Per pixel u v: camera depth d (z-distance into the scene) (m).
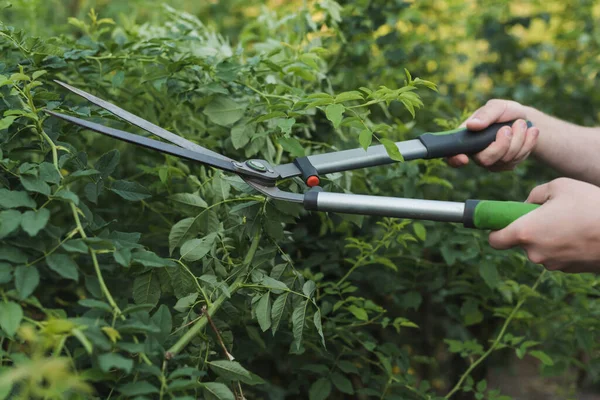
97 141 1.55
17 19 1.87
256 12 2.59
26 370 0.67
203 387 0.86
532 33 2.58
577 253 0.98
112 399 0.86
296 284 1.09
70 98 1.40
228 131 1.39
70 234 0.82
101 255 0.97
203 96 1.28
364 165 1.15
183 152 0.99
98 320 0.75
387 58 1.86
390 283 1.53
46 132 1.02
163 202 1.44
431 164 1.49
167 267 0.99
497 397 1.37
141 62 1.35
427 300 1.89
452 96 2.33
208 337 1.00
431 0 2.37
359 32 1.78
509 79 2.39
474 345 1.42
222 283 1.01
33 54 1.15
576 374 2.15
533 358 2.38
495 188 1.91
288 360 1.52
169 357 0.85
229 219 1.17
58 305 1.43
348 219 1.29
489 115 1.26
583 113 2.26
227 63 1.26
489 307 1.59
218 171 1.17
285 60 1.36
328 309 1.31
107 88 1.47
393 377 1.34
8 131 1.06
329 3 1.63
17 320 0.73
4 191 0.81
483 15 2.32
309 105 1.03
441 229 1.51
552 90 2.29
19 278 0.77
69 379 0.69
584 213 0.96
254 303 1.06
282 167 1.10
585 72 2.35
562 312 1.56
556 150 1.36
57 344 0.73
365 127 1.01
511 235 0.98
